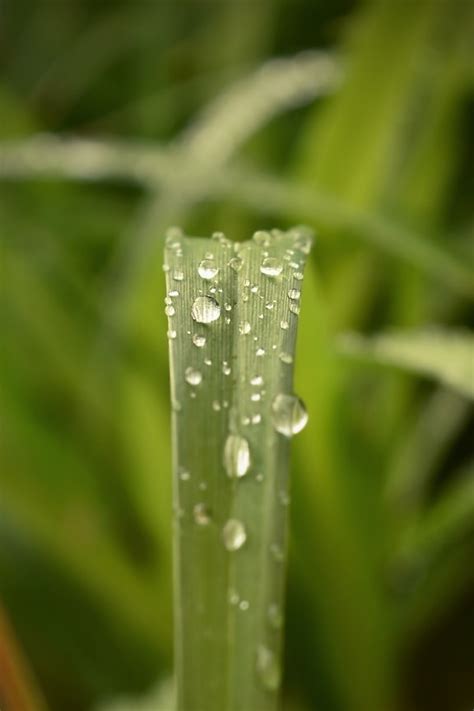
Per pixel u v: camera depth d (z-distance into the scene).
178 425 0.14
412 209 0.25
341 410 0.19
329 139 0.24
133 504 0.20
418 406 0.24
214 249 0.15
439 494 0.23
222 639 0.15
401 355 0.19
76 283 0.25
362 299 0.23
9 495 0.20
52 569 0.20
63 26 0.41
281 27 0.33
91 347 0.24
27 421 0.22
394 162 0.25
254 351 0.14
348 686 0.20
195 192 0.24
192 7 0.37
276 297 0.15
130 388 0.20
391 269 0.23
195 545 0.15
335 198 0.21
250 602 0.15
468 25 0.26
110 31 0.38
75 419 0.22
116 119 0.34
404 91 0.23
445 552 0.21
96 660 0.20
